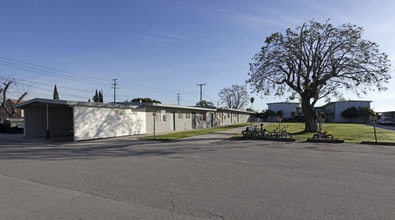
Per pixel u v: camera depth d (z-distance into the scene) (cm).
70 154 1378
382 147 1678
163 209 557
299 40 2672
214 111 4997
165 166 1023
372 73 2539
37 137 2548
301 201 607
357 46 2548
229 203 594
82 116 2212
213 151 1485
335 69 2636
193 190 693
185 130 3578
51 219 505
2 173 898
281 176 853
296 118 7856
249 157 1258
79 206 574
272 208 563
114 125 2544
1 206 575
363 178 829
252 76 2866
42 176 851
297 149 1570
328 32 2642
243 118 7425
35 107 2686
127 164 1070
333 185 744
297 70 2764
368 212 541
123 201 607
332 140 1970
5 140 2264
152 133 3027
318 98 2898
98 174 879
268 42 2739
